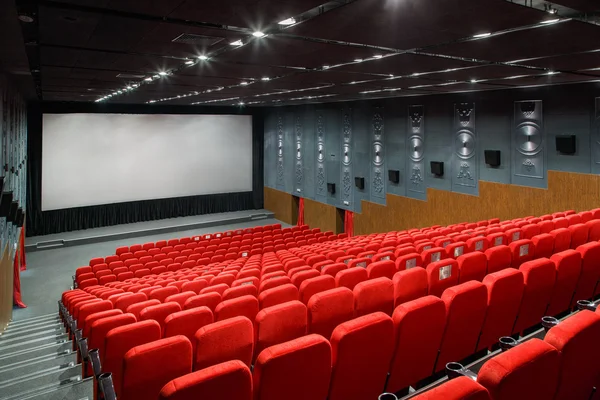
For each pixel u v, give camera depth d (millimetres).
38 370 5633
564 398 2336
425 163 14609
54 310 12164
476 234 7605
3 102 8531
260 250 12523
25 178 16984
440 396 1693
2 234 9242
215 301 4988
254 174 23781
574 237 6352
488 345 3787
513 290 3773
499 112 12297
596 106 10211
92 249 18109
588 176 10367
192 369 3057
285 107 21672
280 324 3344
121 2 4312
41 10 4586
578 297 4645
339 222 19031
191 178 22094
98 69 8531
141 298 6078
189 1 4270
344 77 9672
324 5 4434
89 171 19594
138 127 20562
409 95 14641
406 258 5617
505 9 4465
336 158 18625
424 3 4297
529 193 11641
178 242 15641
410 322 3004
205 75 9367
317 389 2559
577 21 4902
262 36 5699
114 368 3514
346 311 3785
